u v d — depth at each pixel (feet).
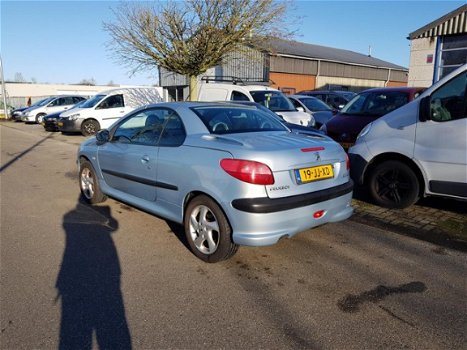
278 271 11.69
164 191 13.32
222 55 40.73
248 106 15.51
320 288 10.68
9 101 128.26
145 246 13.58
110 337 8.55
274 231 10.70
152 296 10.25
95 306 9.78
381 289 10.61
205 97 36.76
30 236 14.62
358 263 12.20
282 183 10.78
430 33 44.75
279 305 9.84
